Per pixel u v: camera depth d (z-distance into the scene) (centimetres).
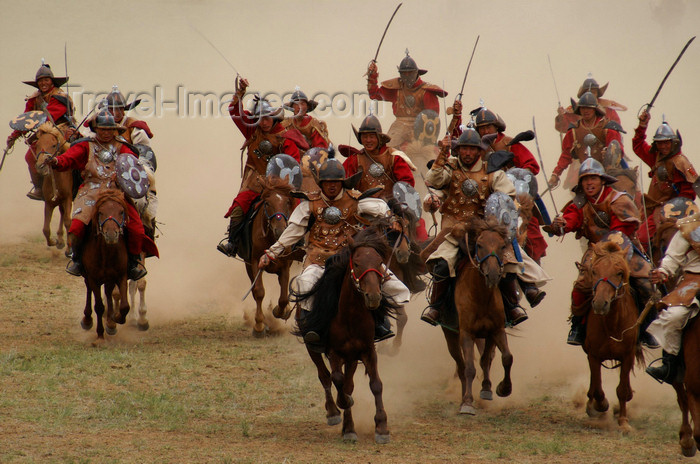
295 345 4425
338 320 2992
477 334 3391
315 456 2878
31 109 5638
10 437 2975
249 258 4491
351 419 3070
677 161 4156
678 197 4153
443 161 3591
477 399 3631
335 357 3022
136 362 4012
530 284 3591
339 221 3256
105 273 4184
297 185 4319
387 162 4041
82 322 4491
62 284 5553
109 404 3397
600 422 3331
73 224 4109
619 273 3088
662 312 2775
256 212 4406
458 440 3094
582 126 5503
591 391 3284
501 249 3222
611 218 3388
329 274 2992
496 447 3016
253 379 3838
